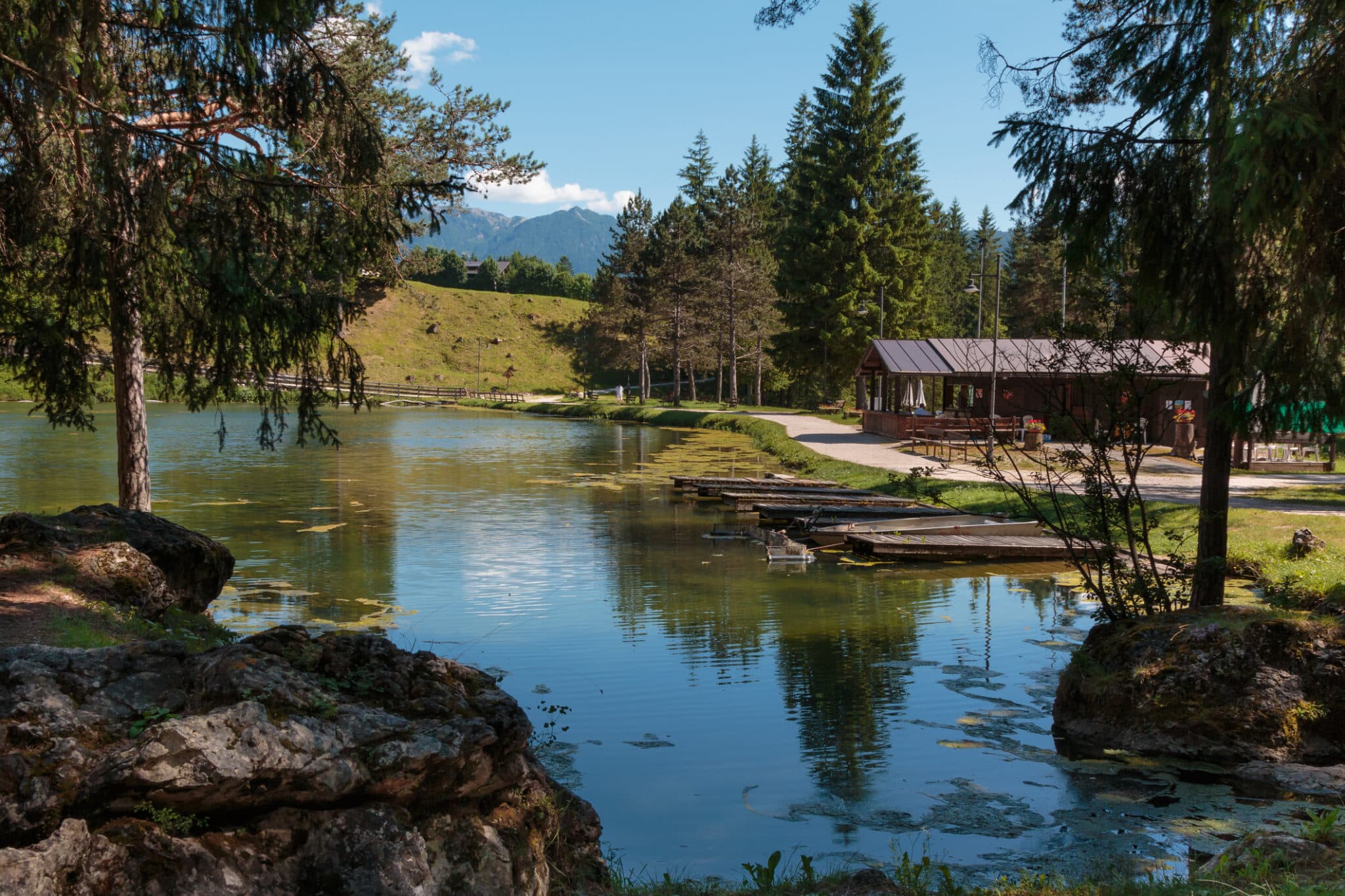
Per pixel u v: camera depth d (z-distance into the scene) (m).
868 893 5.52
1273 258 8.90
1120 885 5.71
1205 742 8.90
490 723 4.93
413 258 30.08
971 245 111.69
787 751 9.08
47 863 3.50
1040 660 12.34
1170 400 35.38
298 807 4.25
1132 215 9.53
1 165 8.55
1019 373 35.56
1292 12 8.38
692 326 80.25
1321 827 6.05
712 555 19.42
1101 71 10.28
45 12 7.11
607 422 63.44
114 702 4.37
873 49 62.19
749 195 90.44
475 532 21.59
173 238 9.04
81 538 9.70
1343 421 8.89
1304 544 15.67
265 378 9.97
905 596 16.03
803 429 47.03
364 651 5.13
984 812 7.61
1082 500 11.80
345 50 15.91
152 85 8.76
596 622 14.09
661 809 7.73
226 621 13.52
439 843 4.54
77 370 9.80
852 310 60.84
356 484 29.41
